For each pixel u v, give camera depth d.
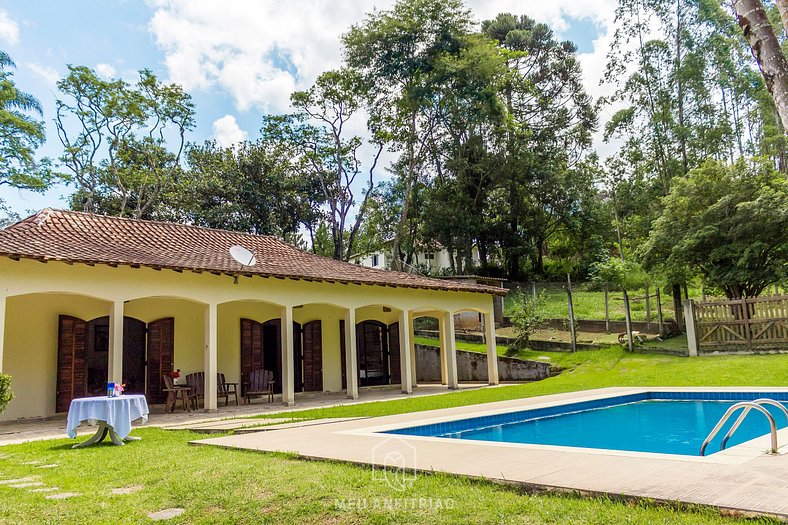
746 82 27.58
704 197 18.80
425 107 31.22
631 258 21.28
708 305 17.70
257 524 3.89
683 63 25.25
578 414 10.95
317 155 33.97
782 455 5.18
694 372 15.47
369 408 12.12
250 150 34.00
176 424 10.74
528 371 19.56
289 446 6.68
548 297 29.03
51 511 4.30
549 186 33.75
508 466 4.92
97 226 14.34
